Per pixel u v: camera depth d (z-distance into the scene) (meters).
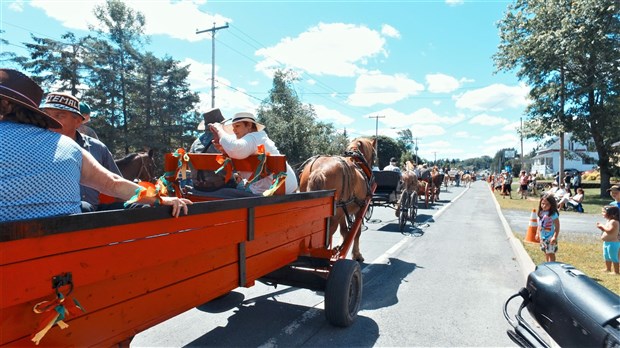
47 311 1.81
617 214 6.86
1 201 1.86
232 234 3.03
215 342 4.16
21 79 2.17
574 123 25.97
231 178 4.26
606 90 24.30
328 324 4.68
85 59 33.84
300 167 7.22
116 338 2.24
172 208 2.41
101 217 1.99
